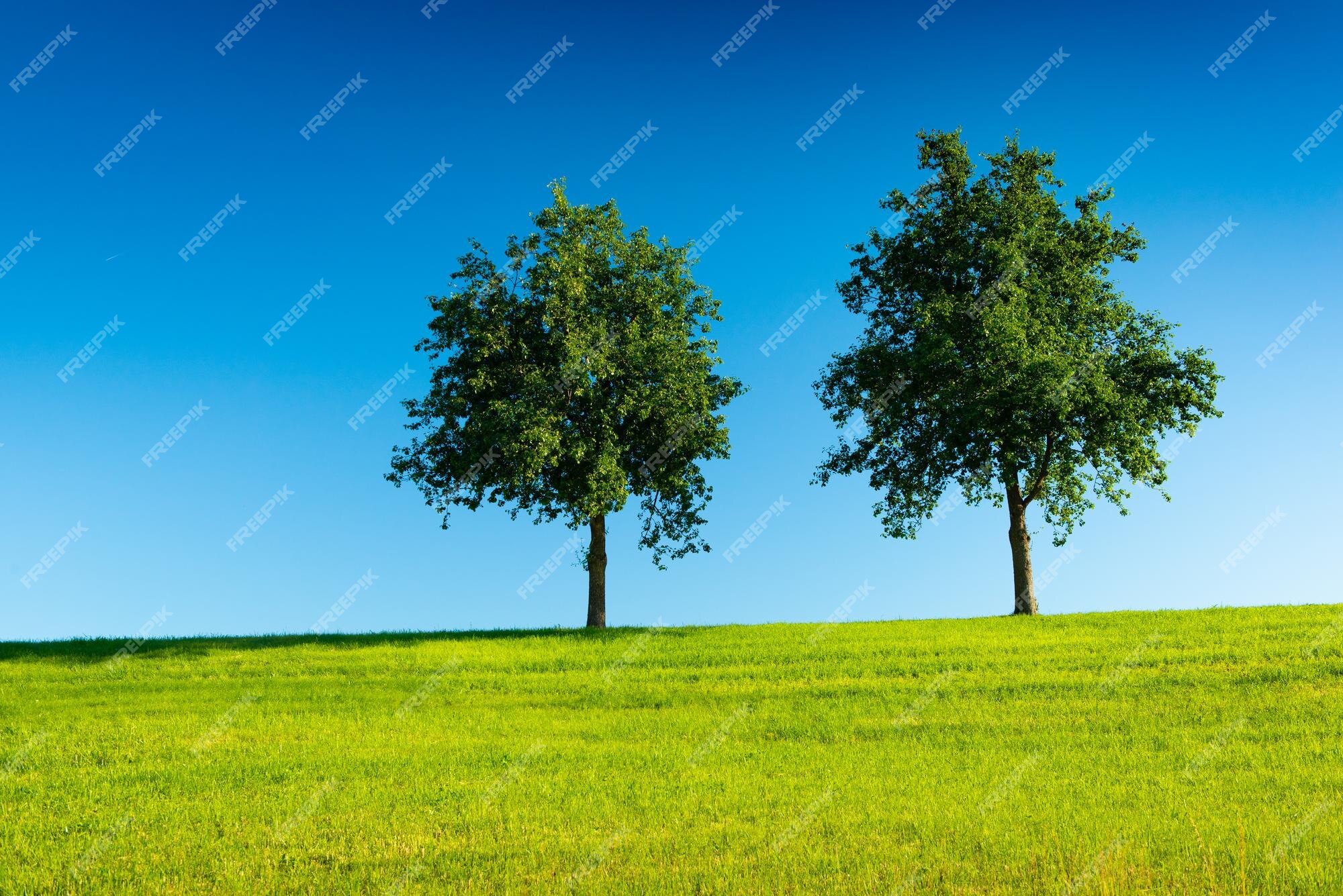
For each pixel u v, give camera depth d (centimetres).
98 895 1048
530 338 3281
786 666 2573
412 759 1683
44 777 1585
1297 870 1031
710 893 1032
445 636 3300
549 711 2144
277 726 1975
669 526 3531
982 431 3353
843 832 1245
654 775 1568
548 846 1200
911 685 2305
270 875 1103
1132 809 1326
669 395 3212
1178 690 2125
